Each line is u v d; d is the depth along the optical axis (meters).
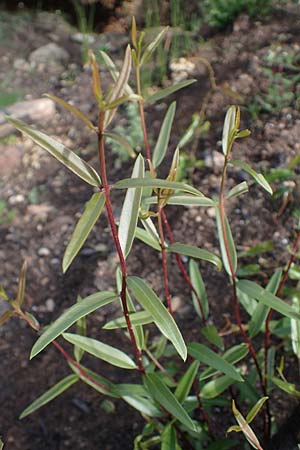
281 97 3.10
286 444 1.76
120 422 2.20
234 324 2.34
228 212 2.69
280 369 1.76
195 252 1.44
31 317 1.50
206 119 3.14
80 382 2.32
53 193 3.07
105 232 2.79
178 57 3.67
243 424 1.25
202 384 2.00
